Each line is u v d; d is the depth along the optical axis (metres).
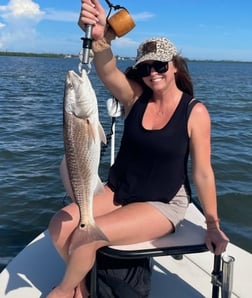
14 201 2.92
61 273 1.52
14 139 4.88
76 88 1.11
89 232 1.17
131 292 1.31
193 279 1.52
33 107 8.05
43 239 1.74
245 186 3.21
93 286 1.27
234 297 1.42
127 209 1.31
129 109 1.53
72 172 1.16
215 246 1.25
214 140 5.02
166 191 1.38
